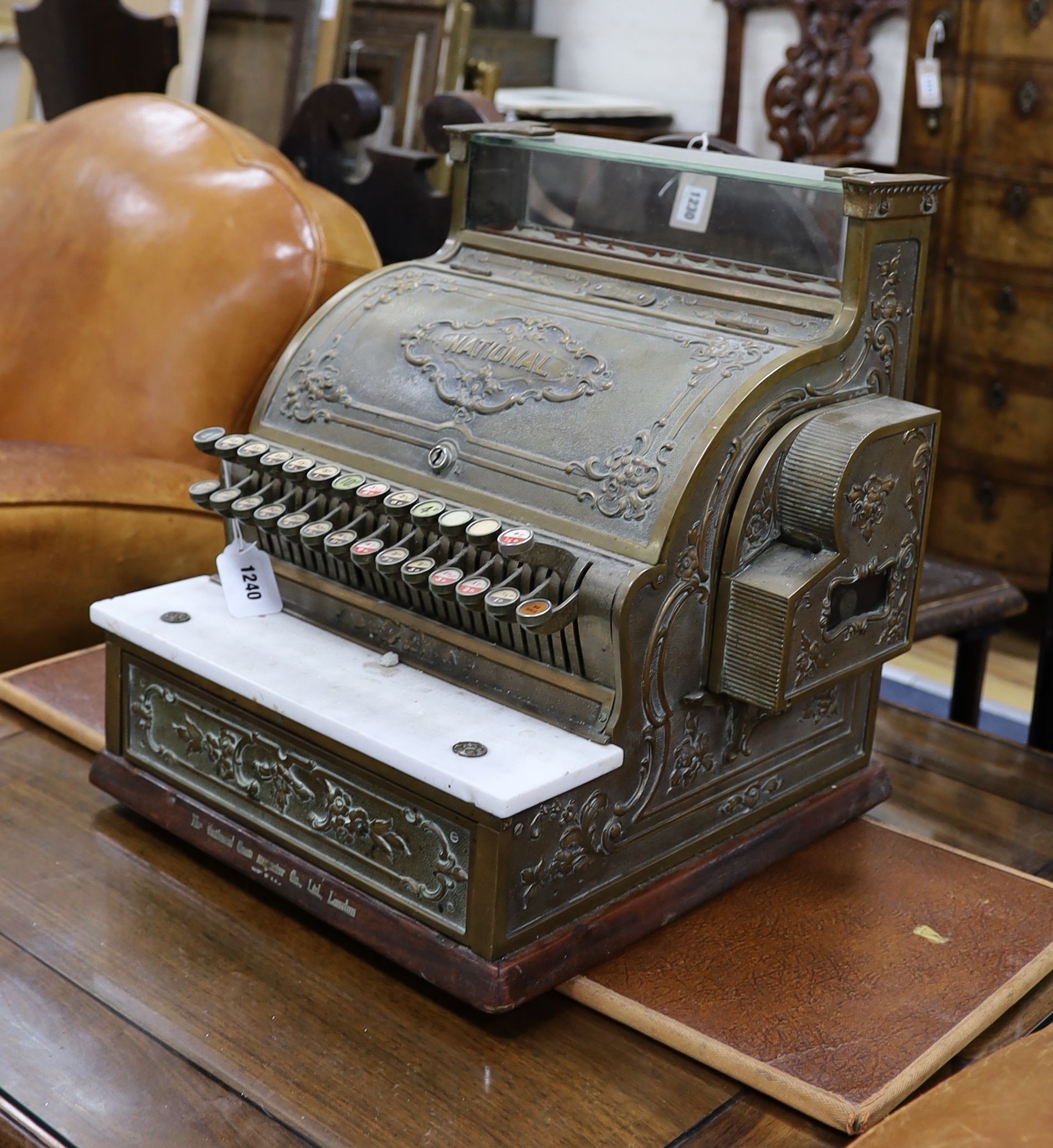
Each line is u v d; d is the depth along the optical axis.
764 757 1.21
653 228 1.26
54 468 1.65
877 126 3.53
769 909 1.16
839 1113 0.92
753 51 3.74
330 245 1.76
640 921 1.10
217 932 1.12
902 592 1.18
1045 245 2.91
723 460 1.05
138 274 1.82
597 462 1.08
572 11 4.17
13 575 1.62
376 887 1.08
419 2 2.82
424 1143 0.91
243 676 1.13
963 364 3.11
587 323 1.20
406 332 1.27
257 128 2.80
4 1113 0.92
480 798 0.97
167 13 2.66
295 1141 0.91
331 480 1.19
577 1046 1.01
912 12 3.00
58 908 1.14
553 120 3.68
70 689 1.48
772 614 1.05
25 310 1.92
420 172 2.21
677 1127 0.93
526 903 1.01
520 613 1.01
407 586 1.17
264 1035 1.01
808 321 1.14
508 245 1.33
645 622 1.04
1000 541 3.17
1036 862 1.29
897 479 1.12
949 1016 1.02
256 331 1.75
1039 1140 0.78
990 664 3.12
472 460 1.15
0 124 3.62
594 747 1.04
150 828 1.27
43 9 2.71
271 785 1.15
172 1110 0.93
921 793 1.41
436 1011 1.04
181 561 1.76
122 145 1.91
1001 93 2.88
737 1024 1.00
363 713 1.08
